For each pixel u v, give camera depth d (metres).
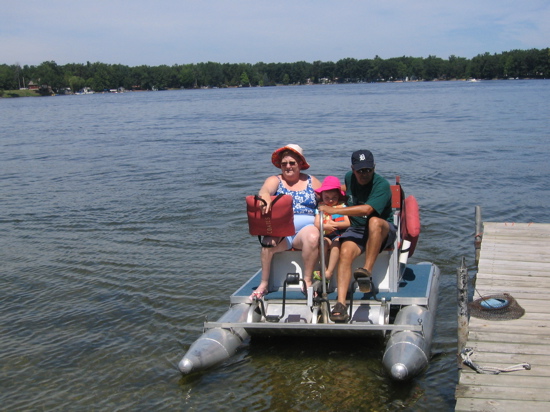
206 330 4.66
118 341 4.98
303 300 4.64
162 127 27.59
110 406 4.00
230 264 6.93
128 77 140.88
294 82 156.38
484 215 8.97
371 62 147.62
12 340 5.05
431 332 4.54
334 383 4.19
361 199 4.71
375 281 4.84
